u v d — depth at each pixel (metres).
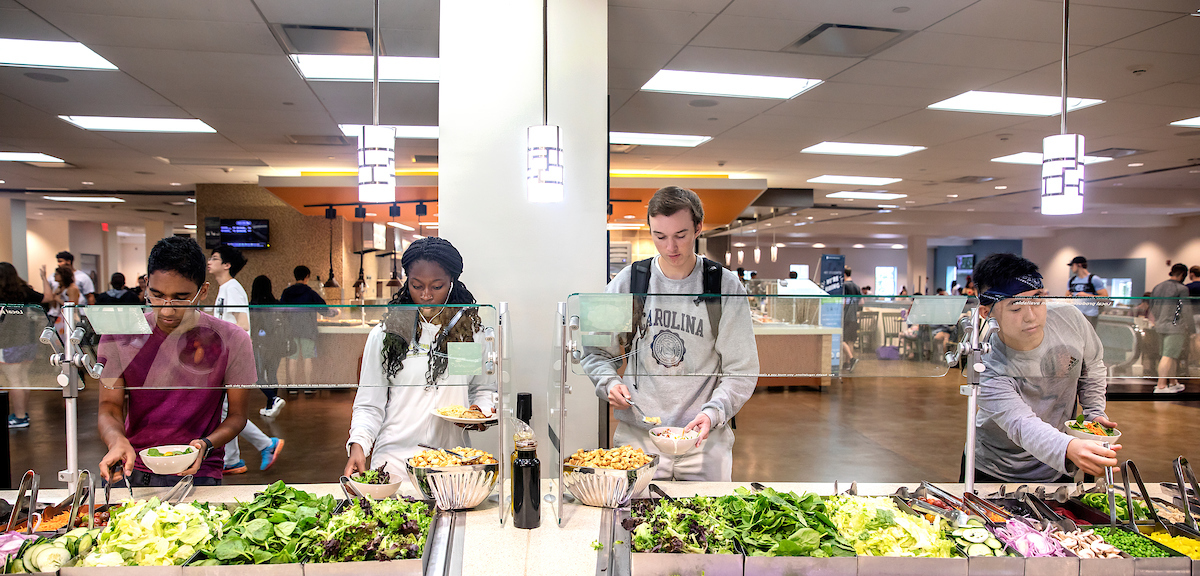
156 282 1.57
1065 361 1.62
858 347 1.50
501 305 1.36
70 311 1.34
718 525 1.20
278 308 1.38
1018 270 1.71
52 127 5.55
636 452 1.50
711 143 6.46
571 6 2.37
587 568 1.17
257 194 9.18
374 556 1.12
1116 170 8.03
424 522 1.26
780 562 1.08
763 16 3.31
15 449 4.19
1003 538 1.21
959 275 19.30
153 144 6.27
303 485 1.57
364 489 1.41
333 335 1.39
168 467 1.39
